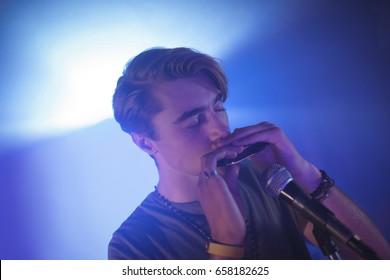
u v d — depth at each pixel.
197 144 2.06
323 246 1.32
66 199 2.13
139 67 2.09
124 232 2.07
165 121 2.06
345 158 2.23
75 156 2.16
